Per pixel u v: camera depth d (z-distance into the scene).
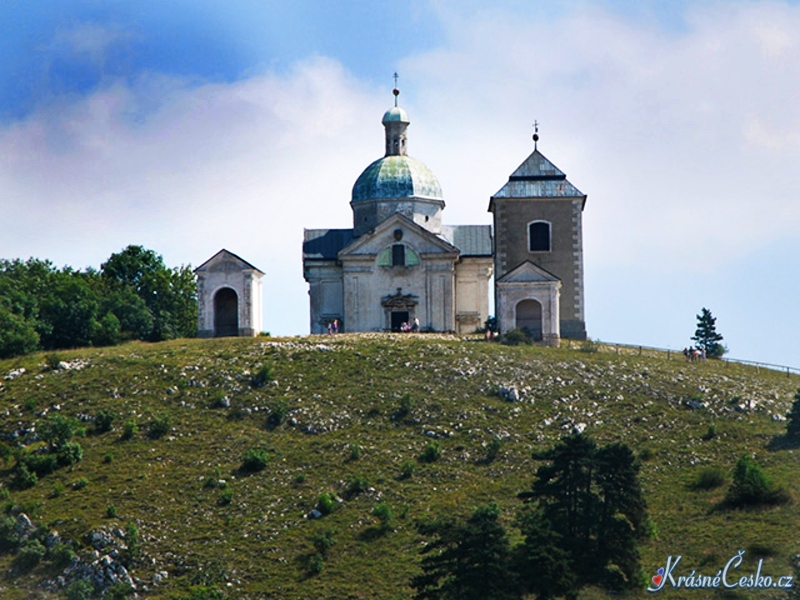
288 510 95.12
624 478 87.44
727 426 106.62
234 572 88.69
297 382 112.56
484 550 80.44
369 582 87.31
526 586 80.69
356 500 96.19
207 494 96.81
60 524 92.50
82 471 99.62
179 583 87.88
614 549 85.44
